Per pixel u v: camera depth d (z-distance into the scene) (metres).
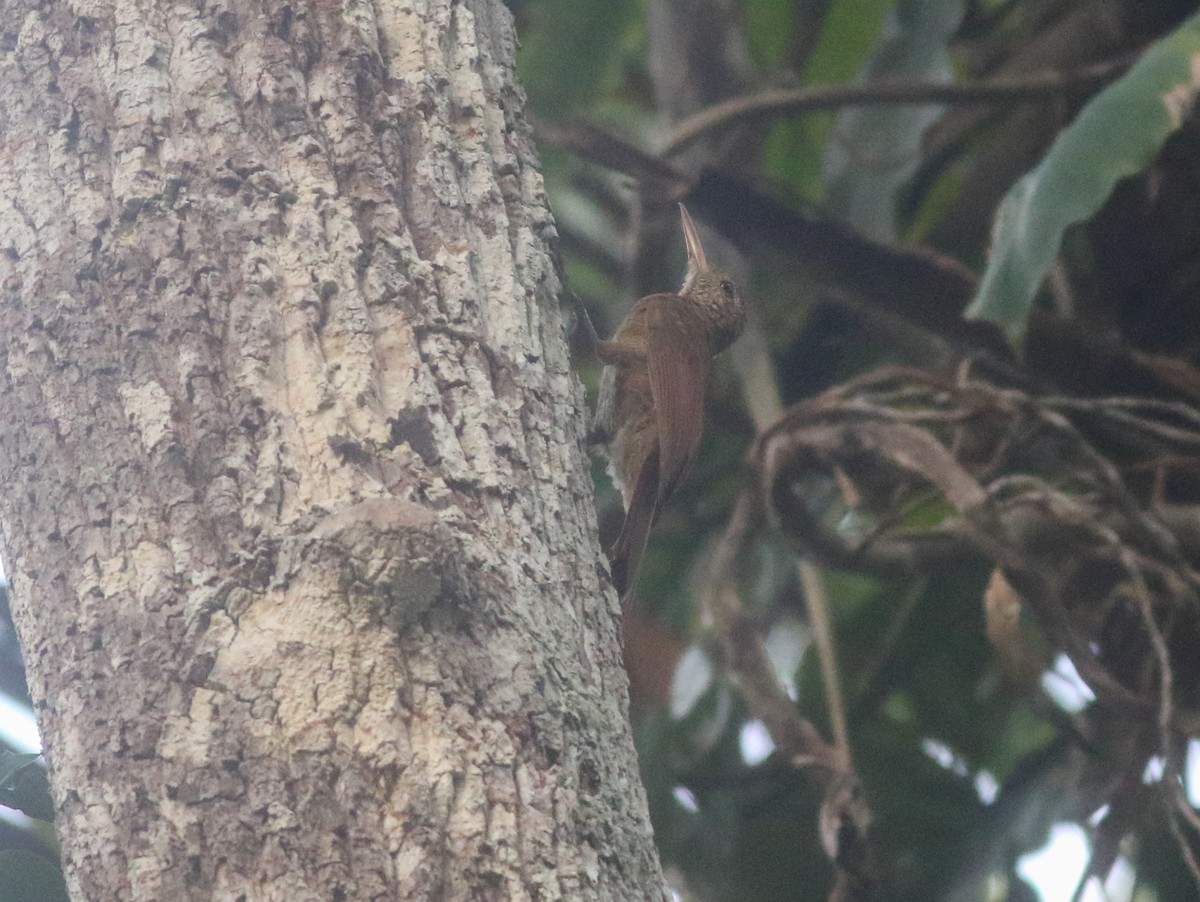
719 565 9.05
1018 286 7.26
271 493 4.15
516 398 4.68
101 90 4.78
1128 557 8.09
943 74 10.05
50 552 4.18
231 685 3.88
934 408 9.98
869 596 11.23
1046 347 9.12
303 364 4.36
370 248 4.64
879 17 10.55
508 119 5.32
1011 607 8.66
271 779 3.75
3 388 4.45
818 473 9.49
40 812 5.46
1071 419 9.35
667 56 11.26
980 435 9.71
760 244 9.28
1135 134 7.17
